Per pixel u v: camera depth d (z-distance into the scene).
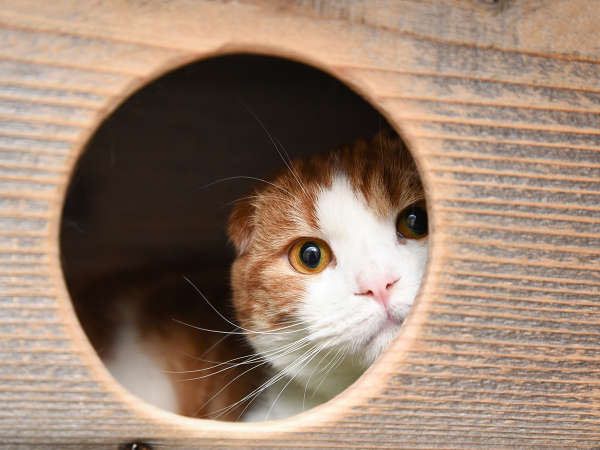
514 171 0.28
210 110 0.47
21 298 0.27
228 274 0.50
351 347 0.35
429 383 0.29
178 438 0.29
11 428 0.29
